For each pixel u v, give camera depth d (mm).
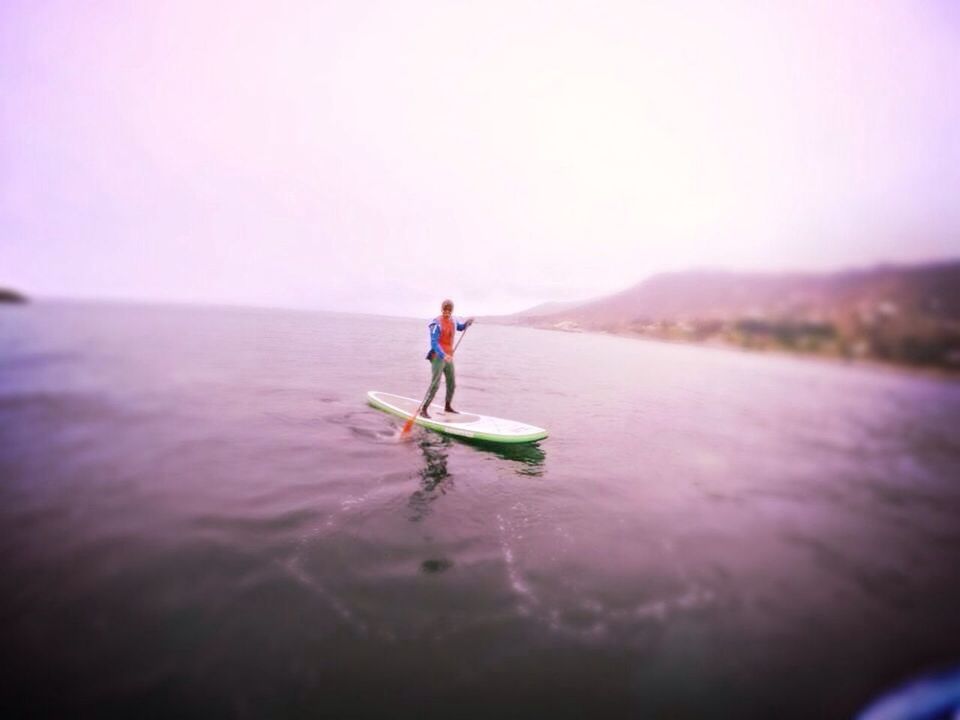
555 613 2998
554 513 4395
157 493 4383
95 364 10555
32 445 5508
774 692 2439
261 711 2205
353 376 11648
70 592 2924
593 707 2322
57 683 2271
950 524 3730
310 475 5008
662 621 2945
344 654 2572
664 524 4195
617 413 8492
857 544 3580
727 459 5430
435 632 2779
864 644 2738
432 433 6926
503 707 2303
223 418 6984
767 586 3266
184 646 2549
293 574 3234
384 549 3625
